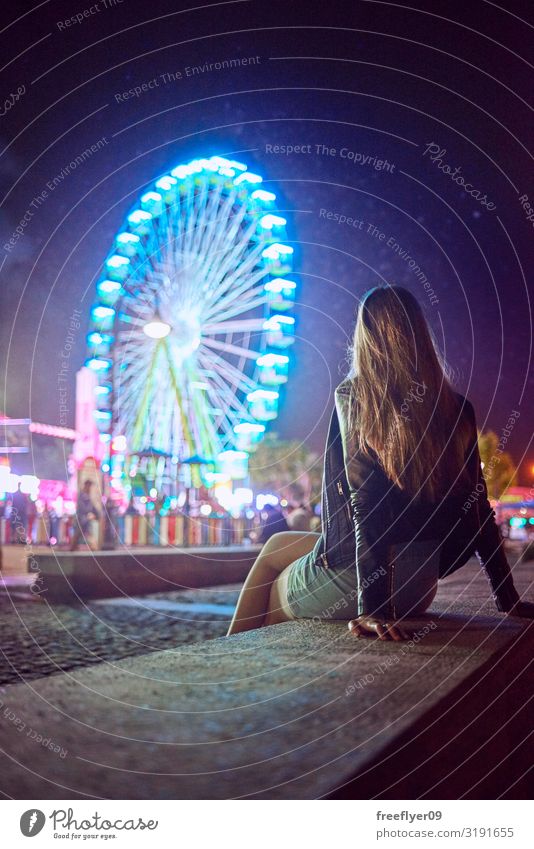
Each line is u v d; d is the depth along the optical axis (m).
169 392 16.97
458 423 2.54
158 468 16.50
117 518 14.42
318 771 1.02
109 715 1.32
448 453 2.47
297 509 11.91
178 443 16.88
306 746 1.12
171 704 1.39
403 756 1.18
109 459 15.79
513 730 2.06
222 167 17.25
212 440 17.14
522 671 2.22
